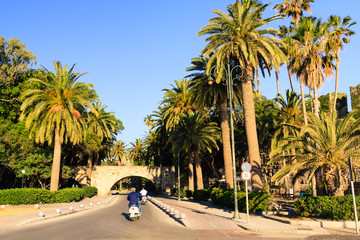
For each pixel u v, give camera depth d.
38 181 46.03
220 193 27.19
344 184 17.12
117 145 101.88
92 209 27.73
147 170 71.50
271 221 15.81
